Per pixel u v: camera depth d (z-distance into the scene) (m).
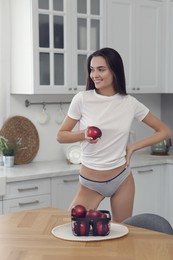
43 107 4.34
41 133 4.35
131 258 1.70
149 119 2.98
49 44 3.92
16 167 3.97
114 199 2.96
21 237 1.96
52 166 4.03
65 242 1.89
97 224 1.94
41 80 3.90
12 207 3.53
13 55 4.05
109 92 2.84
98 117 2.81
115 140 2.83
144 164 4.31
